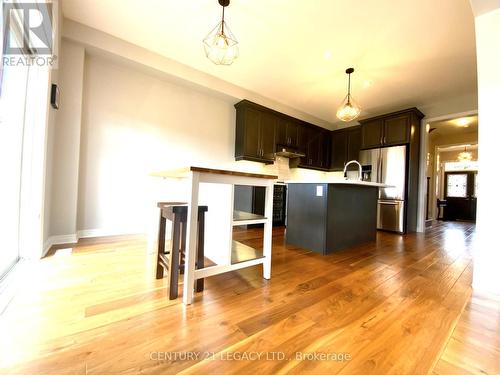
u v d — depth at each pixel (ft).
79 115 8.47
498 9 5.11
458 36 7.95
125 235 9.81
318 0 6.72
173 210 4.46
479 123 5.34
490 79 5.19
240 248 6.25
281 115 14.84
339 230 8.73
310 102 14.80
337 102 14.67
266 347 3.21
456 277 6.07
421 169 14.07
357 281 5.68
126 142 10.11
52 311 3.89
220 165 13.12
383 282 5.66
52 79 6.92
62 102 8.16
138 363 2.84
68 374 2.62
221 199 5.12
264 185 5.45
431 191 21.21
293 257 7.64
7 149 5.58
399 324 3.86
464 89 11.94
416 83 11.41
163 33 8.63
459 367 2.92
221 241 5.10
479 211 5.37
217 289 5.02
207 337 3.38
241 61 10.23
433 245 9.98
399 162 13.39
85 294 4.53
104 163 9.61
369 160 14.92
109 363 2.81
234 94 12.73
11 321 3.57
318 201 8.38
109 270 5.83
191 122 12.00
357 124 17.58
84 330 3.42
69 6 7.44
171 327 3.59
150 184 10.61
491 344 3.38
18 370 2.64
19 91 5.93
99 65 9.41
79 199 9.10
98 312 3.92
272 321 3.85
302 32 8.12
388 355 3.12
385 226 13.71
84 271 5.72
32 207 6.36
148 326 3.59
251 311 4.15
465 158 24.67
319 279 5.76
